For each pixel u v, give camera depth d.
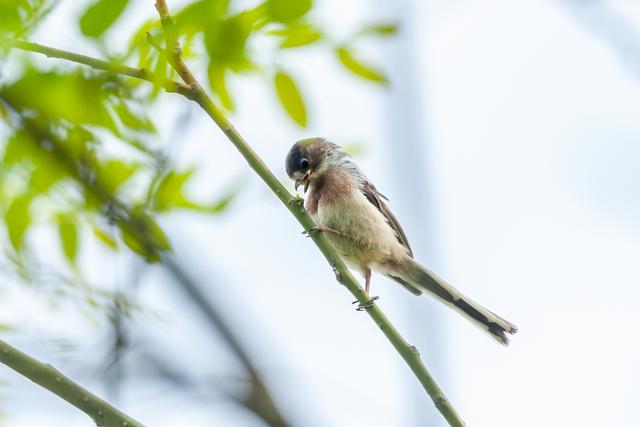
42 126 6.25
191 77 6.60
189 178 6.82
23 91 5.78
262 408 6.89
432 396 6.93
